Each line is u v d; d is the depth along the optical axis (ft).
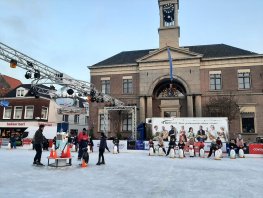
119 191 25.36
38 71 54.29
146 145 82.38
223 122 81.00
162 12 120.16
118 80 117.80
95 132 116.06
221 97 102.42
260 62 103.35
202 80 107.65
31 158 55.06
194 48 123.85
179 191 25.68
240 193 25.11
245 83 104.22
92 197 22.76
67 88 71.51
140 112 108.88
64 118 152.46
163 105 112.16
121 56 130.00
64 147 44.39
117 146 78.18
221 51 113.80
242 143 68.85
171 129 83.51
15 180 30.30
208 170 41.27
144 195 23.81
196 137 80.07
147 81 110.73
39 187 26.68
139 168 42.55
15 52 48.91
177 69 108.47
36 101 131.54
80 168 41.65
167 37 116.57
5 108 134.51
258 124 99.60
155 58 111.55
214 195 24.13
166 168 43.04
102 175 34.96
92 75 121.49
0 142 100.42
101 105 117.50
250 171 40.63
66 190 25.46
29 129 107.96
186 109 109.81
